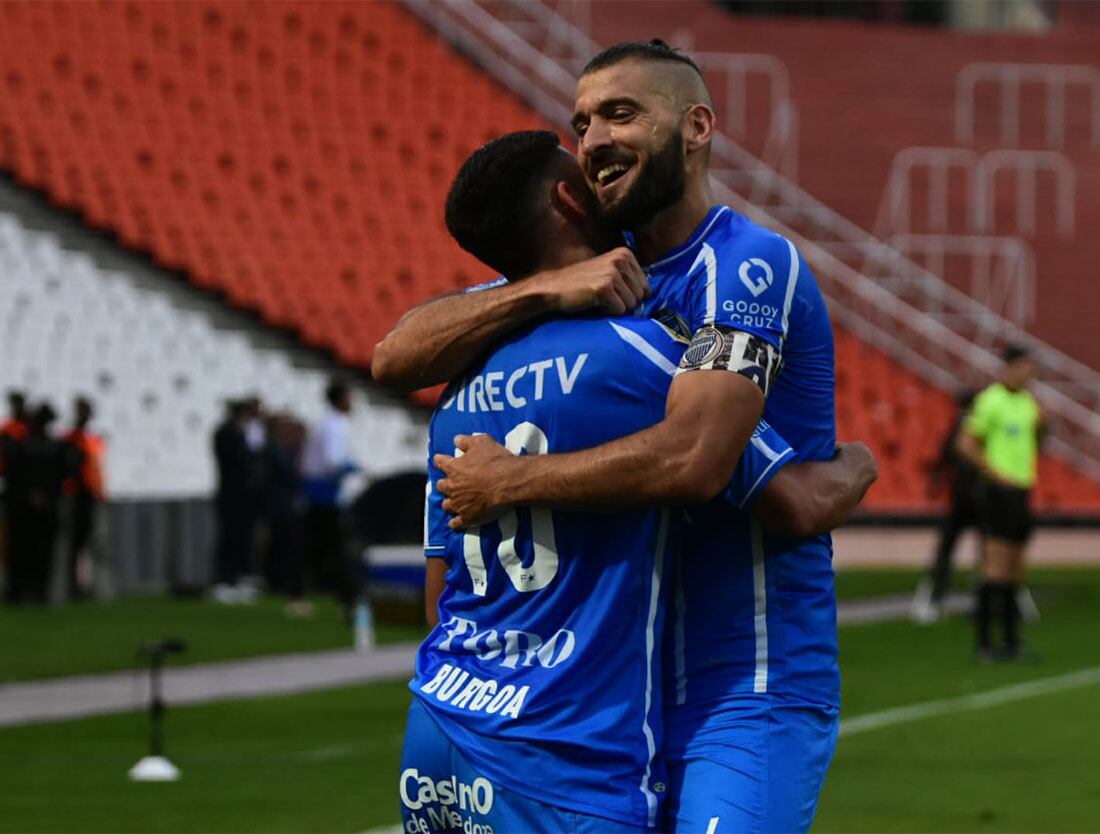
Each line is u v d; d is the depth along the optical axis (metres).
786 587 13.12
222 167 93.94
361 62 104.31
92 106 93.25
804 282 13.03
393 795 30.00
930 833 26.97
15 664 48.09
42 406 65.62
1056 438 100.06
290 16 103.81
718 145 112.44
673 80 12.84
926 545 88.75
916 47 122.12
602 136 12.77
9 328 77.19
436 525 13.45
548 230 13.02
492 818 12.70
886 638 56.81
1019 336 107.00
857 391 97.81
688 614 13.12
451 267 93.62
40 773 32.09
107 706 40.72
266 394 82.00
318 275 90.00
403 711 40.22
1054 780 31.64
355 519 53.91
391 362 13.22
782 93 117.81
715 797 12.63
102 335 79.31
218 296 85.44
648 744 12.68
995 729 37.84
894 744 35.81
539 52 115.56
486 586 12.89
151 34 98.69
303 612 63.09
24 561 65.50
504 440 12.84
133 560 72.25
